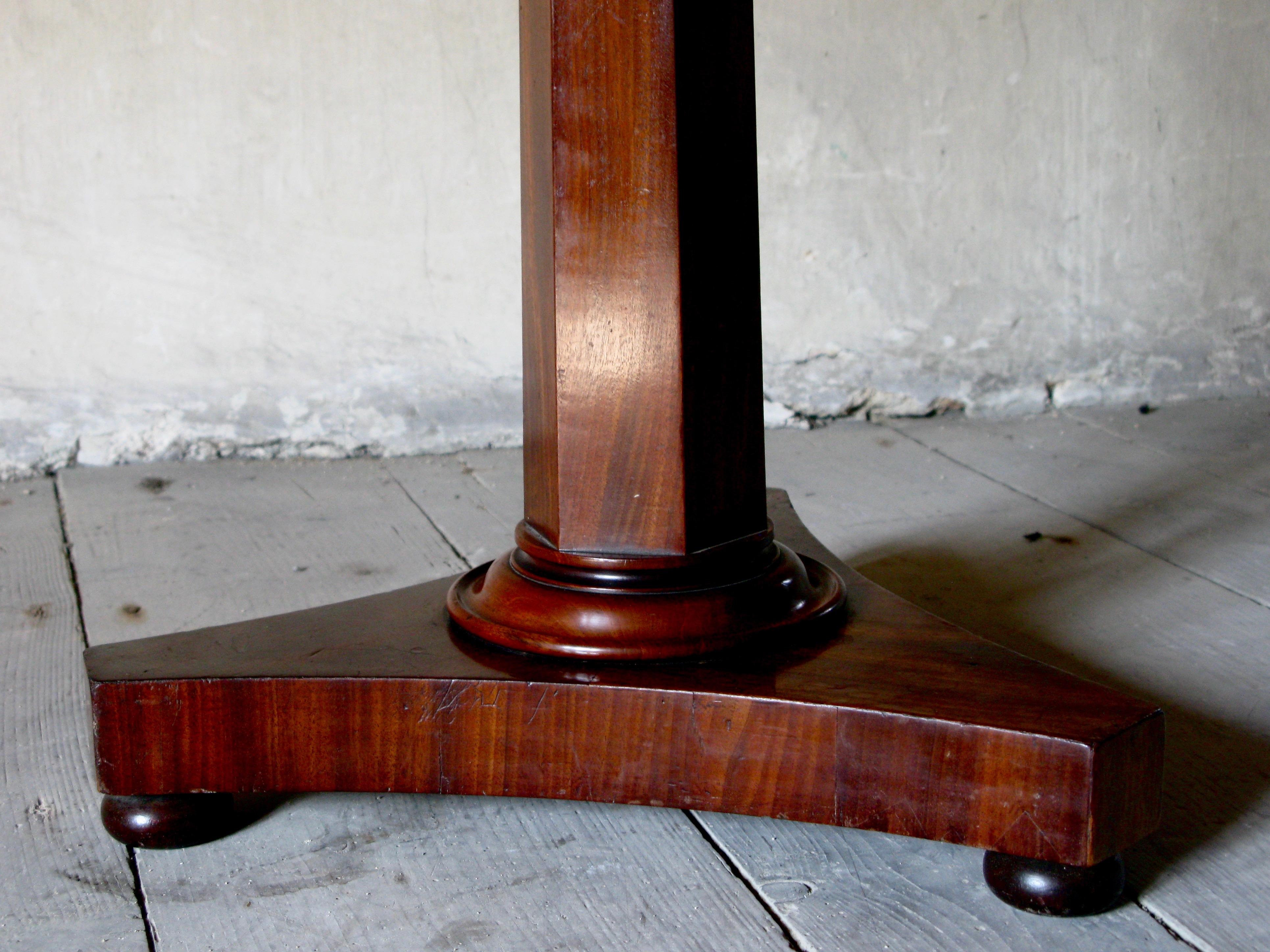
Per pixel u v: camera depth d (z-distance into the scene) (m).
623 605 0.86
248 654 0.88
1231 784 0.91
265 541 1.53
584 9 0.80
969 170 2.04
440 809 0.91
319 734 0.84
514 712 0.83
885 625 0.92
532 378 0.91
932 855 0.83
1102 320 2.13
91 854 0.85
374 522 1.60
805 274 2.03
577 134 0.82
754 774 0.80
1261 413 2.09
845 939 0.74
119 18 1.71
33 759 0.98
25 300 1.76
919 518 1.59
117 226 1.77
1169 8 2.03
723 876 0.81
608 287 0.84
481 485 1.77
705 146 0.82
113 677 0.83
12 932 0.76
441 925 0.77
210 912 0.78
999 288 2.09
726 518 0.90
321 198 1.83
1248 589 1.32
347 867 0.83
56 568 1.44
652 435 0.85
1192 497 1.66
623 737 0.82
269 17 1.75
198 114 1.76
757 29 1.92
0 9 1.67
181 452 1.87
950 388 2.12
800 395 2.07
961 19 1.98
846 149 1.99
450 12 1.81
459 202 1.87
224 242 1.81
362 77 1.80
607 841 0.86
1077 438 1.97
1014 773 0.74
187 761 0.84
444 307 1.90
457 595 0.96
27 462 1.80
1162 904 0.77
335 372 1.88
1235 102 2.07
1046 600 1.30
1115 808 0.73
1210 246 2.12
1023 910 0.76
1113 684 1.09
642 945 0.74
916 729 0.76
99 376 1.81
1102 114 2.05
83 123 1.73
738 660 0.86
